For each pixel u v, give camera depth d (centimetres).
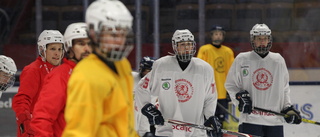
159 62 1007
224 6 1602
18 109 916
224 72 1609
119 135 516
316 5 1591
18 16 1595
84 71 485
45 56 956
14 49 1598
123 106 505
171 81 993
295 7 1602
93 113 479
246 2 1608
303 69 1573
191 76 989
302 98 1554
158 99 1016
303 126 1531
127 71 529
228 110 1612
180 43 952
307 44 1602
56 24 1595
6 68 972
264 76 1136
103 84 483
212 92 1002
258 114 1141
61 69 698
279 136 1151
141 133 1180
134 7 1581
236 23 1619
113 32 489
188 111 1001
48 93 680
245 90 1137
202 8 1602
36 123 669
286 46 1608
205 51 1593
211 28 1590
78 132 476
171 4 1593
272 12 1608
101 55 498
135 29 1586
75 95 479
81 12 1588
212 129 983
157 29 1594
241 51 1633
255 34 1109
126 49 504
